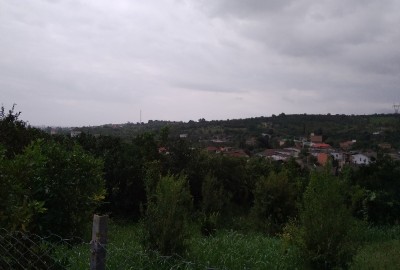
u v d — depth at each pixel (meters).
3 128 10.04
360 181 15.41
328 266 7.53
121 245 8.26
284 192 12.55
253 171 20.41
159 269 5.75
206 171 18.30
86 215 7.79
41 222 6.98
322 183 7.79
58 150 7.59
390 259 9.19
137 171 15.52
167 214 6.99
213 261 7.02
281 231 11.95
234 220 14.62
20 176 5.39
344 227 7.57
